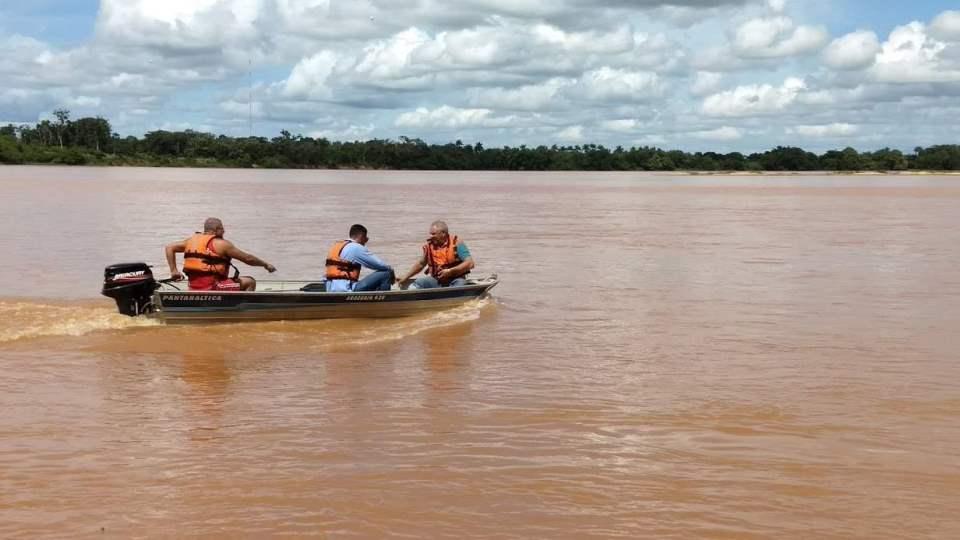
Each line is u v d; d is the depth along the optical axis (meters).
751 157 181.75
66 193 48.66
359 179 95.50
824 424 7.77
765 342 11.36
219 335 11.47
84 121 146.88
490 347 11.03
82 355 10.25
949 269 19.05
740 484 6.38
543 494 6.16
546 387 9.04
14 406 8.18
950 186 81.69
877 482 6.42
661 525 5.68
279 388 8.92
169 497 6.04
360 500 6.02
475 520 5.72
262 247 23.08
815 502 6.06
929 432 7.57
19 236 24.78
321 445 7.14
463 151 177.38
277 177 96.12
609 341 11.42
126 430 7.49
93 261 19.38
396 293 12.80
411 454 6.95
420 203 46.75
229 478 6.39
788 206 45.91
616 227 31.20
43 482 6.29
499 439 7.34
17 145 130.25
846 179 115.06
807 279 17.50
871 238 26.73
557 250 23.19
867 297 15.17
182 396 8.58
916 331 12.09
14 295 14.66
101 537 5.43
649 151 184.62
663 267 19.50
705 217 36.84
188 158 148.88
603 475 6.52
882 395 8.73
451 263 14.14
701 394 8.77
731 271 18.80
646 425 7.73
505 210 41.31
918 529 5.66
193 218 32.16
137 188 56.69
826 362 10.17
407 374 9.56
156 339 11.15
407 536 5.48
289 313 12.32
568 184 87.06
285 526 5.60
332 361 10.16
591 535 5.52
